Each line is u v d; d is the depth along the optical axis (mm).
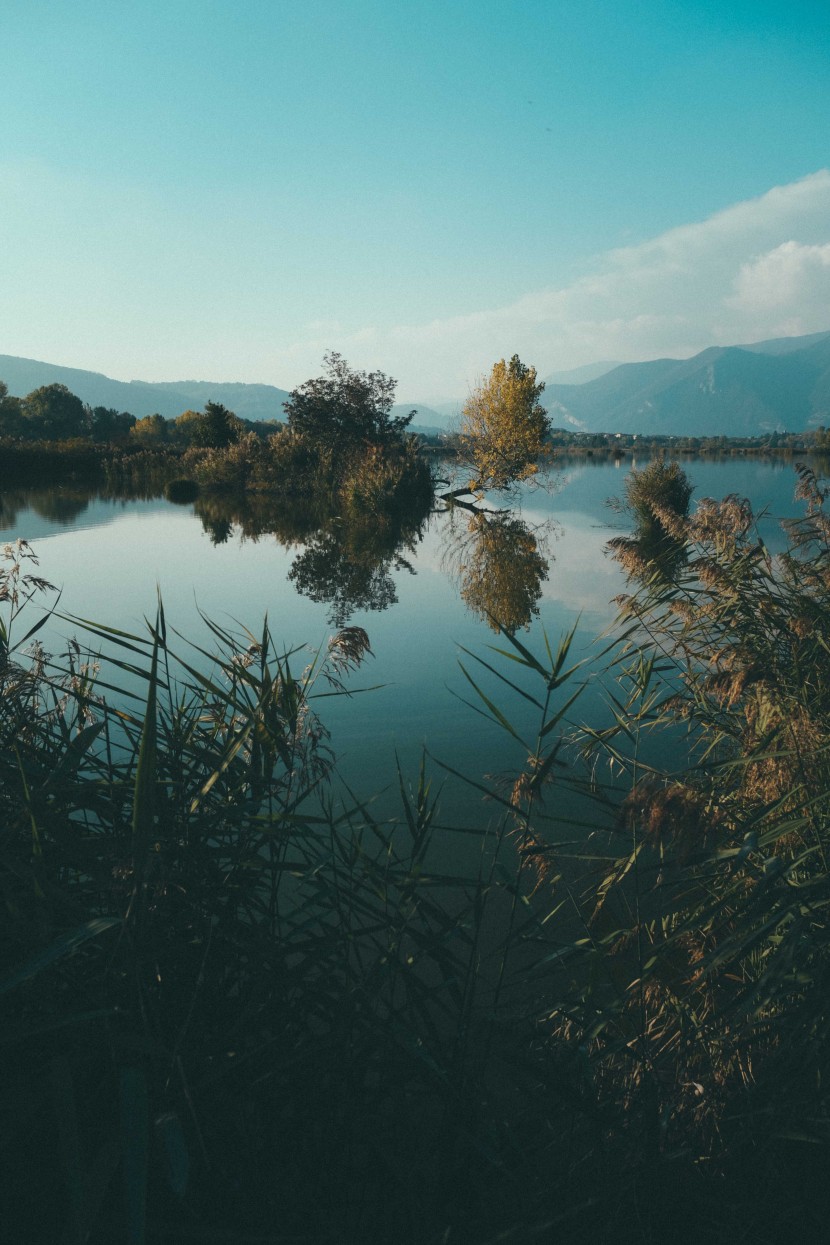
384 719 7473
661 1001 2971
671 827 2332
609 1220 2043
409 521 29781
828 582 4238
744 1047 2490
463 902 4109
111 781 2271
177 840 2188
